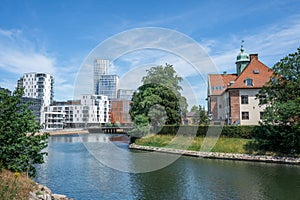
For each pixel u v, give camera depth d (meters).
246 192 11.38
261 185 12.45
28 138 9.61
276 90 22.50
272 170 16.09
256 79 31.73
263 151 20.64
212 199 10.49
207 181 13.09
